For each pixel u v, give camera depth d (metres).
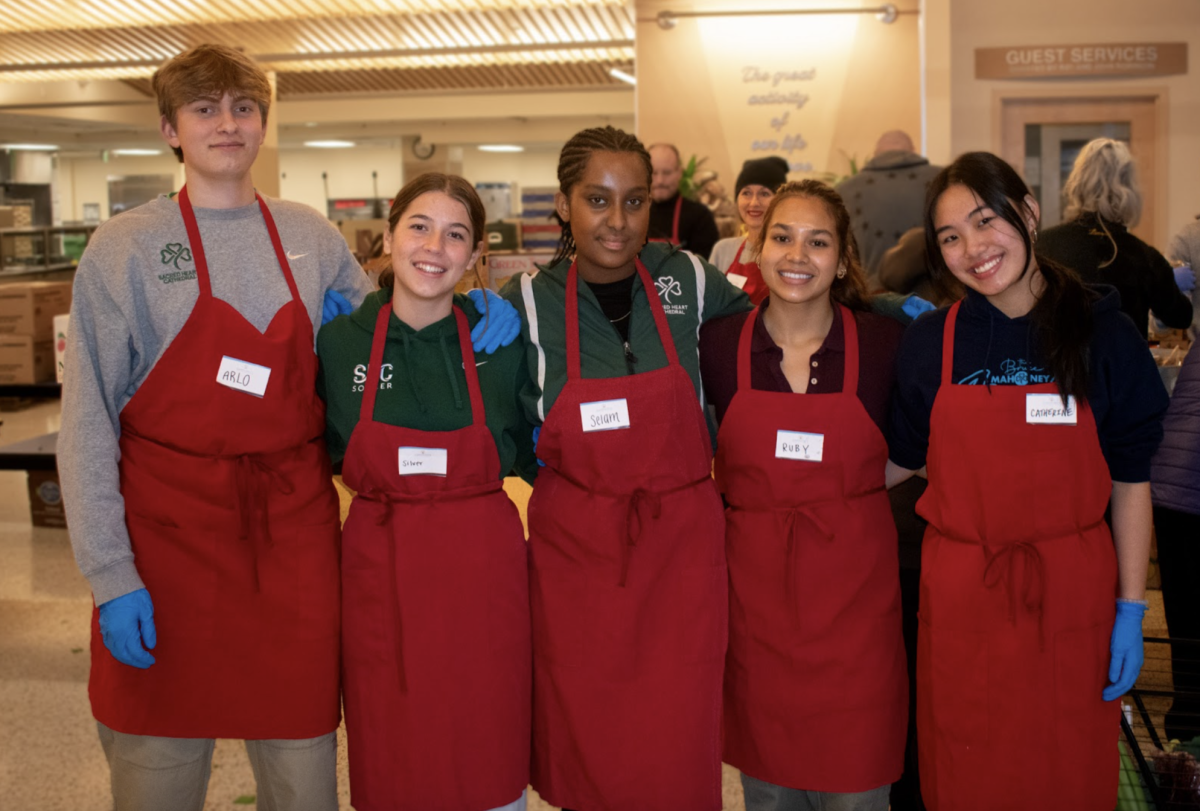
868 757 1.85
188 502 1.77
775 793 1.94
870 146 6.87
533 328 1.89
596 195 1.82
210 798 2.59
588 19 7.36
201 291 1.77
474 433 1.80
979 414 1.75
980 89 6.86
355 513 1.83
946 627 1.77
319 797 1.85
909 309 2.00
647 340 1.89
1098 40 6.73
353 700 1.81
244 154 1.82
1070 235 2.86
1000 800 1.76
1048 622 1.72
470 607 1.79
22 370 5.50
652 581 1.82
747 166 3.64
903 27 6.73
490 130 15.73
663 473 1.82
